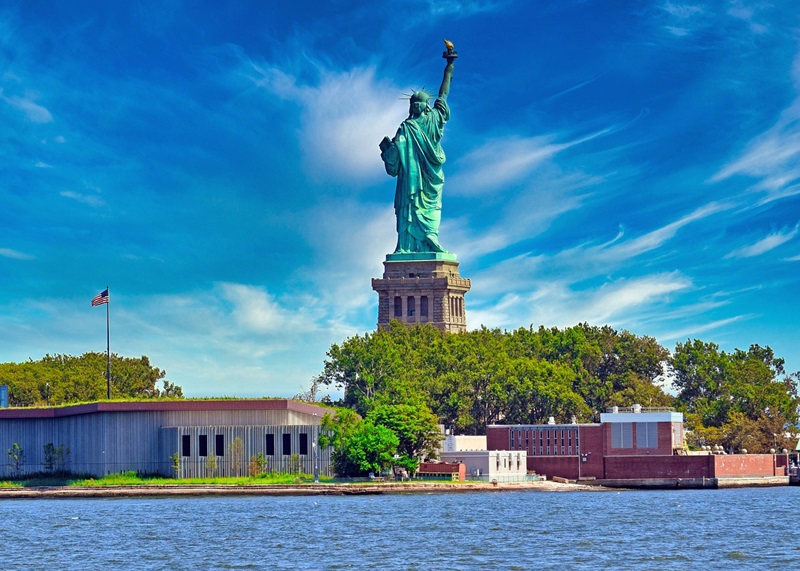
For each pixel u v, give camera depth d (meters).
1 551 161.50
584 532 178.75
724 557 152.38
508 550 158.88
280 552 158.12
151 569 145.88
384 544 165.12
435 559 151.25
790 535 175.50
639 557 152.38
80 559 153.88
